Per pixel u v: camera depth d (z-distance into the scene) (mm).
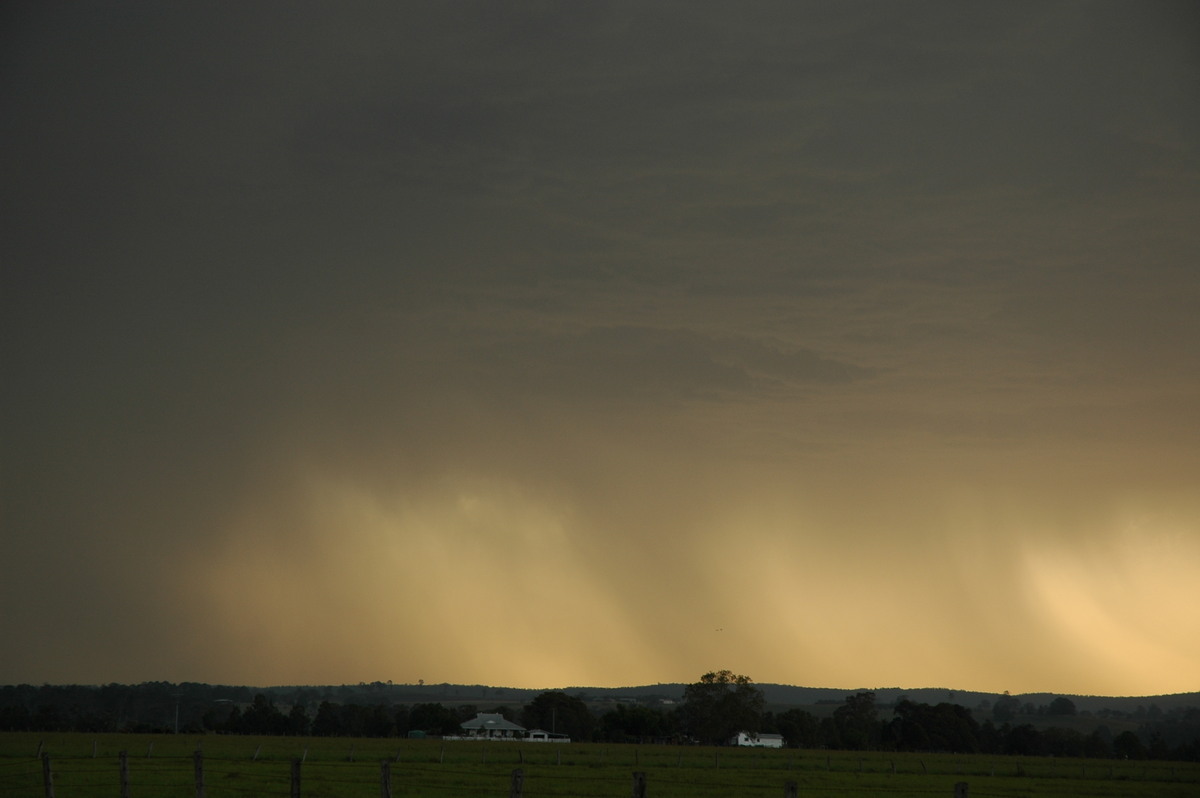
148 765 87375
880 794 76000
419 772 87062
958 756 183625
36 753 103438
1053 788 90250
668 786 77625
